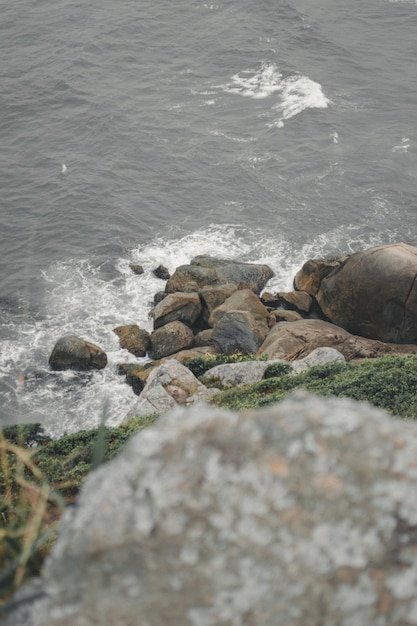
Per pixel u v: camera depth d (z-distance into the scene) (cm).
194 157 9994
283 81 11825
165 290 7656
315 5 14350
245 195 9269
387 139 10406
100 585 408
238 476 417
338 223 8800
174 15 13825
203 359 5662
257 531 409
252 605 402
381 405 3262
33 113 10894
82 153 10031
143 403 4375
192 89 11694
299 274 7756
